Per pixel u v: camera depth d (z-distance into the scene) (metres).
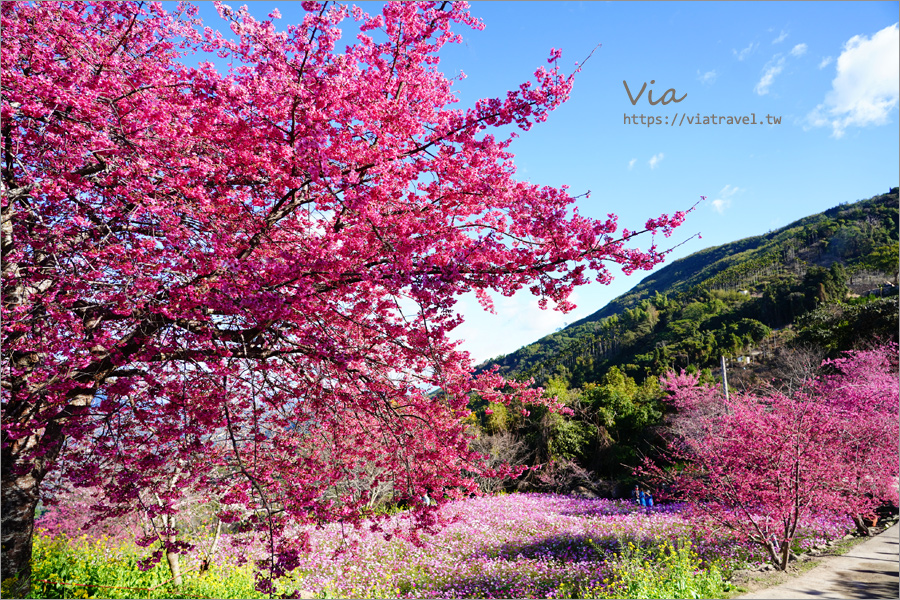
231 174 4.45
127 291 3.72
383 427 4.93
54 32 3.88
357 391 4.66
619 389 26.62
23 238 3.94
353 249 3.93
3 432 3.98
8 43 3.56
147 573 7.21
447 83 4.74
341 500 4.66
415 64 4.10
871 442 9.91
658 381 28.88
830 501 8.25
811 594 6.29
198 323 4.04
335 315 4.54
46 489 5.05
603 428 22.47
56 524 8.72
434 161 3.89
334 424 5.09
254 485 3.81
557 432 21.91
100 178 4.09
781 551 7.81
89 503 8.48
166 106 3.80
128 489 4.15
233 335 4.30
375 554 10.32
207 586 6.92
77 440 4.50
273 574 3.83
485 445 20.17
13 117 3.64
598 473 21.66
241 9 3.80
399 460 4.89
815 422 8.07
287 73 3.77
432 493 4.59
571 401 24.05
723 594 6.39
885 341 21.06
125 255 3.91
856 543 9.17
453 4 3.80
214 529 9.07
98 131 3.76
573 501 17.50
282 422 5.05
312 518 4.31
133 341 4.18
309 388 4.81
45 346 3.71
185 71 3.86
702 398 19.66
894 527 10.26
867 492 10.27
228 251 3.87
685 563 7.38
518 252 3.70
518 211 3.95
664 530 10.97
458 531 12.31
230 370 4.11
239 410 4.82
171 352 3.99
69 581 6.32
